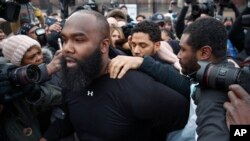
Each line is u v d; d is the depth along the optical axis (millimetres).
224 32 1389
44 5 10008
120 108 1292
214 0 3980
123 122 1300
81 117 1370
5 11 2787
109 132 1309
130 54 2553
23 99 1791
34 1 9930
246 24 2154
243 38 2893
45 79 1697
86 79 1274
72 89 1304
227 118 1013
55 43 2951
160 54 2285
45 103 1889
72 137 1542
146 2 13141
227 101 1070
